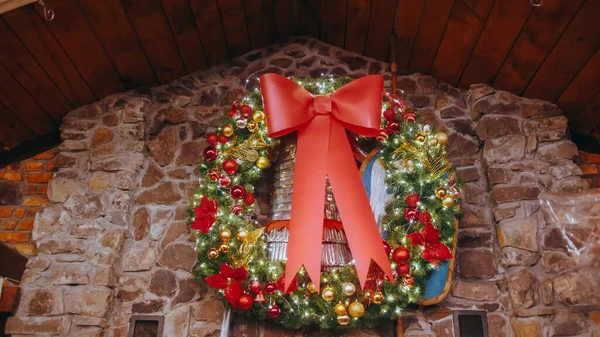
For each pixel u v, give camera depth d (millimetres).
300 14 3094
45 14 2377
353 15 2934
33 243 2871
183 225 2811
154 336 2590
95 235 2721
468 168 2857
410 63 3100
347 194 2369
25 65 2607
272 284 2283
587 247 2447
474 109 2912
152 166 2945
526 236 2580
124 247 2762
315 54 3242
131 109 2996
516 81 2797
